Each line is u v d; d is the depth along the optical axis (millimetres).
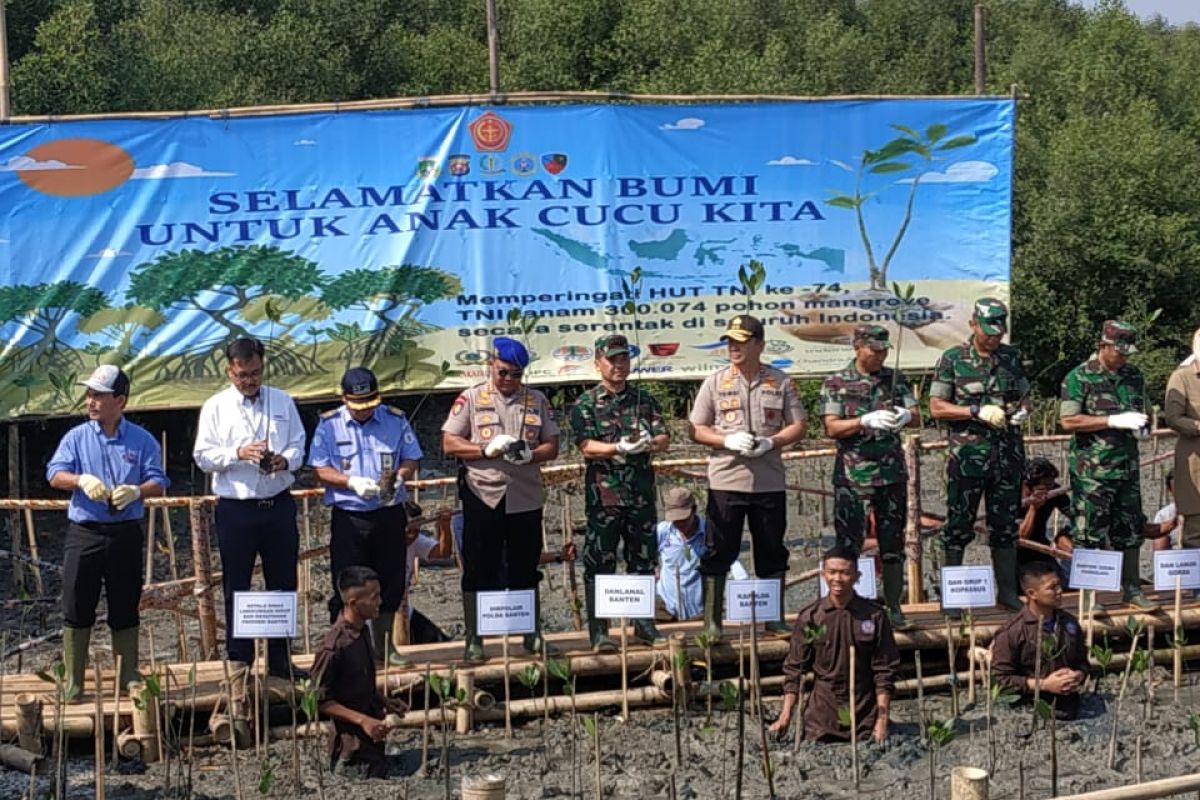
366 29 28484
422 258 11602
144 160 11289
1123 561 10133
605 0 30438
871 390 9219
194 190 11344
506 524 8914
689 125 11781
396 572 8883
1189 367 10266
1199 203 26312
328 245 11516
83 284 11281
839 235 12031
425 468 18250
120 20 26250
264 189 11414
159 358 11391
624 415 8938
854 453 9266
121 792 7965
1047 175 27625
